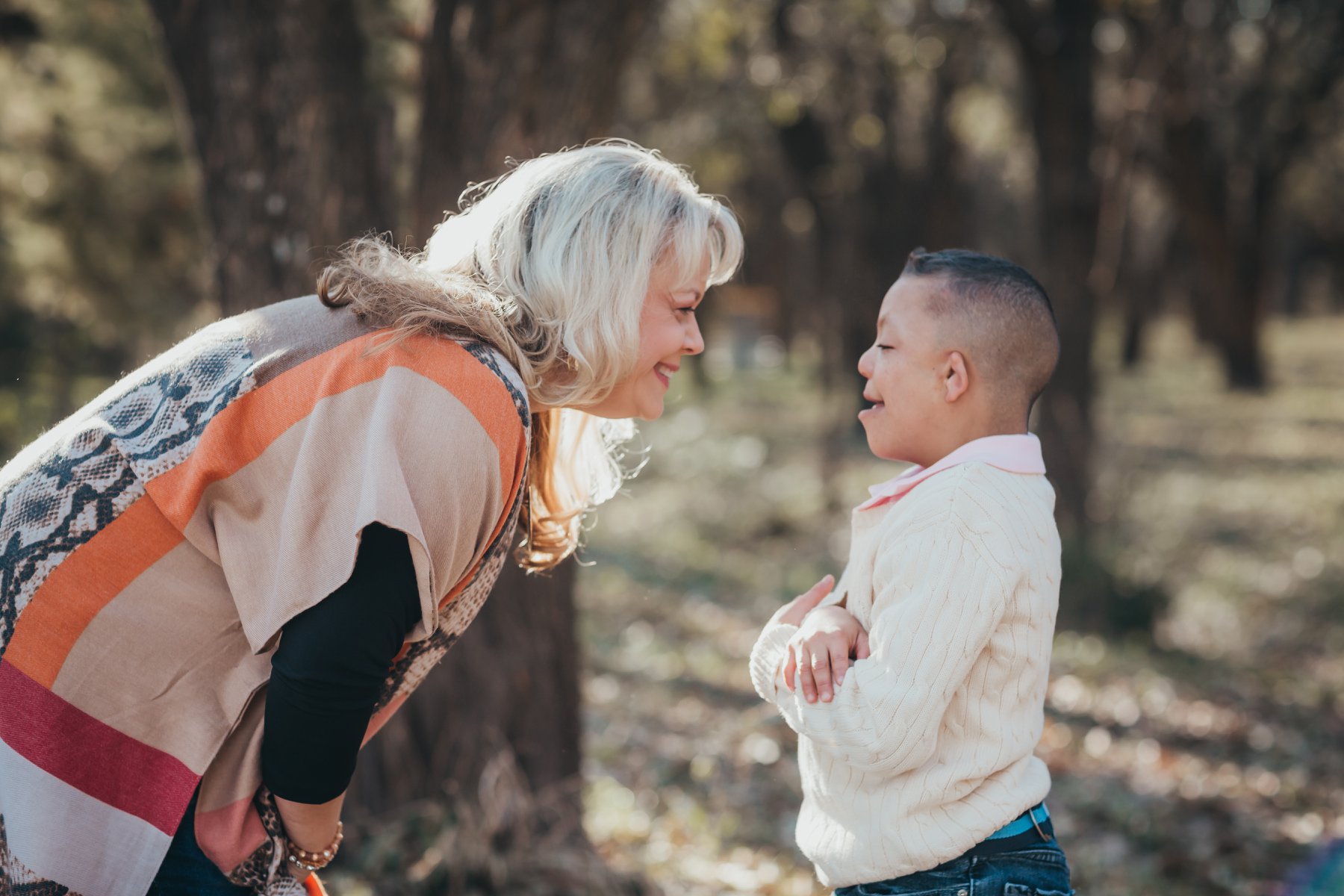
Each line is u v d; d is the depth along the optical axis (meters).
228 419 1.60
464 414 1.60
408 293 1.67
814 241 16.06
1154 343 38.38
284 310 1.74
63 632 1.62
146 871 1.64
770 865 4.23
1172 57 12.22
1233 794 5.39
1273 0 16.39
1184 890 4.31
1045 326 2.01
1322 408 22.17
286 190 3.52
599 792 4.76
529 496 2.07
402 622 1.58
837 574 10.16
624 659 7.35
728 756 5.42
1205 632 8.77
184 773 1.65
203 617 1.65
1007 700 1.89
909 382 2.03
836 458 12.91
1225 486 14.45
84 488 1.63
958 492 1.88
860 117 13.34
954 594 1.82
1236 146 20.94
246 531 1.61
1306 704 6.88
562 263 1.69
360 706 1.57
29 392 15.43
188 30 3.55
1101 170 8.85
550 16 3.59
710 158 14.19
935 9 11.42
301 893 1.75
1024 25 8.53
